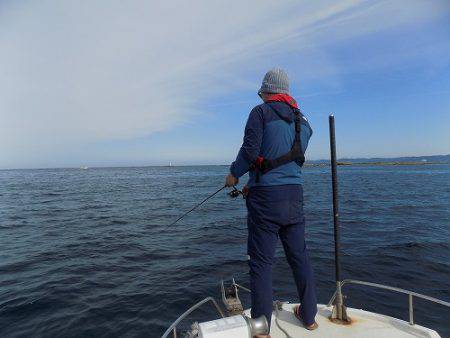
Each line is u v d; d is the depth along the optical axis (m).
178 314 5.68
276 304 2.99
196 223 15.19
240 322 1.67
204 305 6.02
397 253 9.13
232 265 8.38
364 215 16.44
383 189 32.62
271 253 2.57
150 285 7.04
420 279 7.17
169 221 15.95
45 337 5.00
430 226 13.27
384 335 2.53
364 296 6.22
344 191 30.92
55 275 7.78
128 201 26.48
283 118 2.52
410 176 56.53
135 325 5.31
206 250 10.07
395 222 14.33
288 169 2.52
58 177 88.88
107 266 8.48
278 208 2.50
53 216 18.16
